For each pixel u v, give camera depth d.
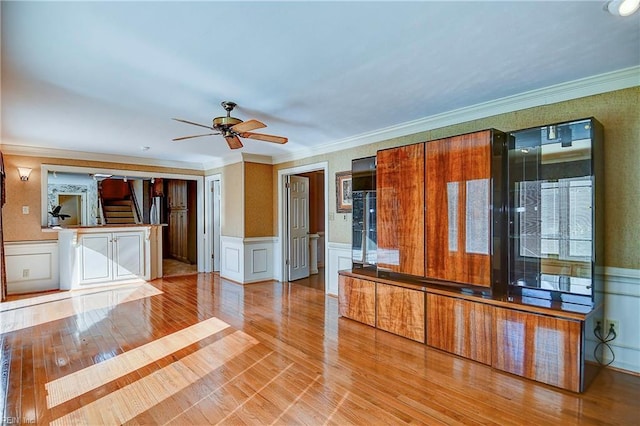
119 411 2.14
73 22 1.87
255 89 2.89
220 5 1.73
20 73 2.53
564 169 2.78
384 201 3.75
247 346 3.17
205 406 2.20
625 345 2.70
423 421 2.06
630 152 2.67
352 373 2.66
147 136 4.53
